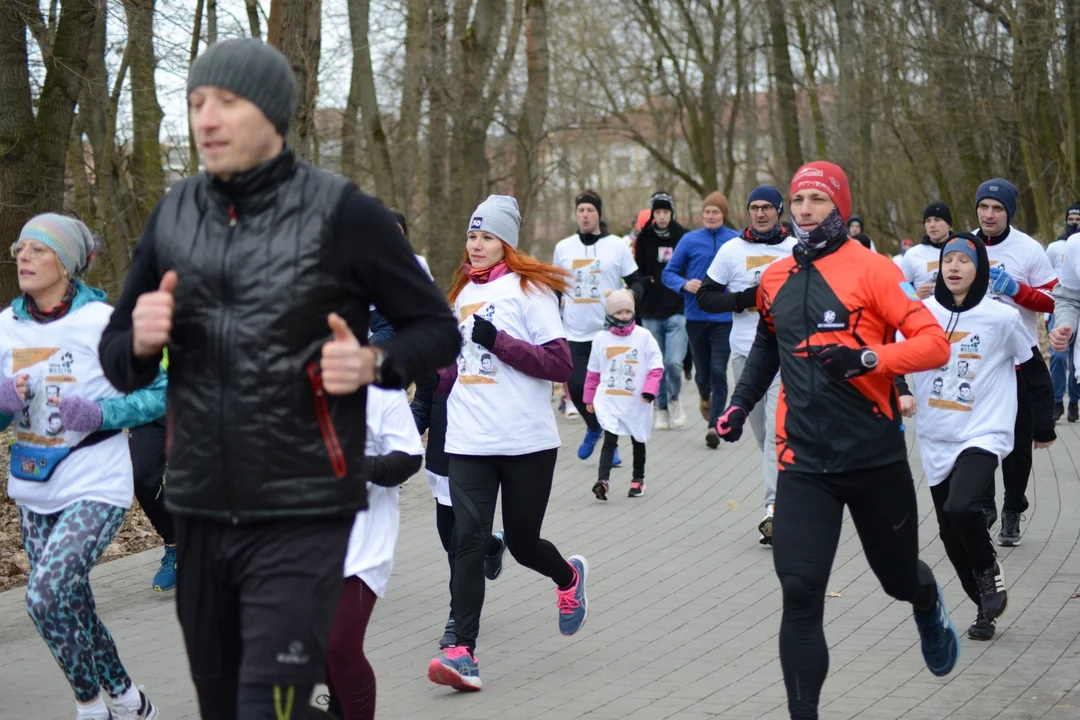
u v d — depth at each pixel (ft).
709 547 28.58
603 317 39.70
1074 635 20.58
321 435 9.87
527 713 17.70
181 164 72.90
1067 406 47.21
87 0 43.21
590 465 40.16
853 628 21.56
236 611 10.36
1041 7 79.66
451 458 19.48
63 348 16.31
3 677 20.29
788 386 15.44
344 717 14.78
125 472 16.56
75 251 16.42
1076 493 32.63
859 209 109.09
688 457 41.06
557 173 133.90
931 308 21.06
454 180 71.05
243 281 9.81
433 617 23.39
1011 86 89.40
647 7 122.31
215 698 10.56
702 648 20.76
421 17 74.95
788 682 14.61
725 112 141.49
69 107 43.60
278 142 10.08
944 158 104.99
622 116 126.82
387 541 14.90
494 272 19.74
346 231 9.99
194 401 9.91
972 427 20.68
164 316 9.59
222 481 9.84
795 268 15.71
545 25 71.56
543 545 19.95
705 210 40.04
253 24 54.65
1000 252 25.88
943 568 25.77
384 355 9.77
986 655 19.72
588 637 21.67
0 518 33.01
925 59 92.02
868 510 15.39
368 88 72.13
